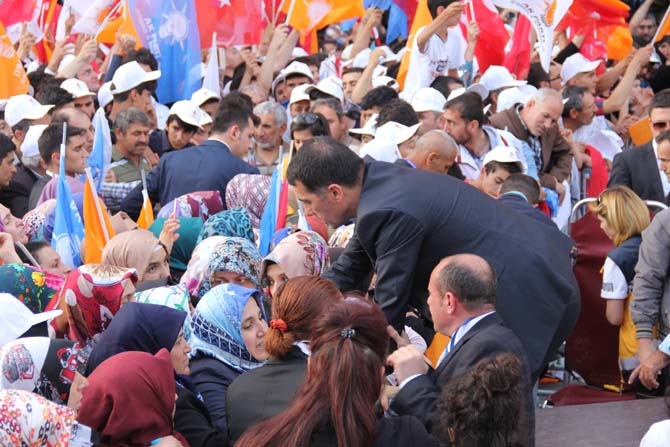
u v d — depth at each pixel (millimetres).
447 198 6199
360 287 6668
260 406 5234
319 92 13367
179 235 8148
